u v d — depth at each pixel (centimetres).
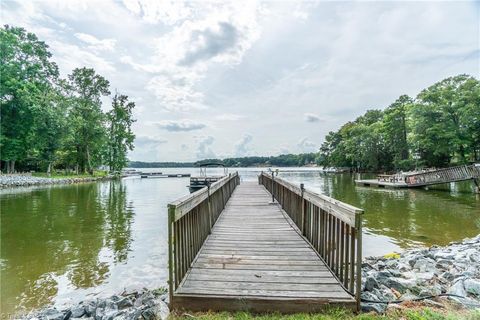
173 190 2172
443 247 572
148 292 366
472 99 2369
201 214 412
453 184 2198
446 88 2517
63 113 2962
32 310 376
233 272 308
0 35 2667
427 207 1166
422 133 2620
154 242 708
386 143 3872
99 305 332
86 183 2819
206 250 389
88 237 755
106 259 579
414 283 309
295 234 480
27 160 3119
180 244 282
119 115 4216
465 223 873
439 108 2495
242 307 246
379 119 5047
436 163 2802
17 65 2739
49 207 1267
